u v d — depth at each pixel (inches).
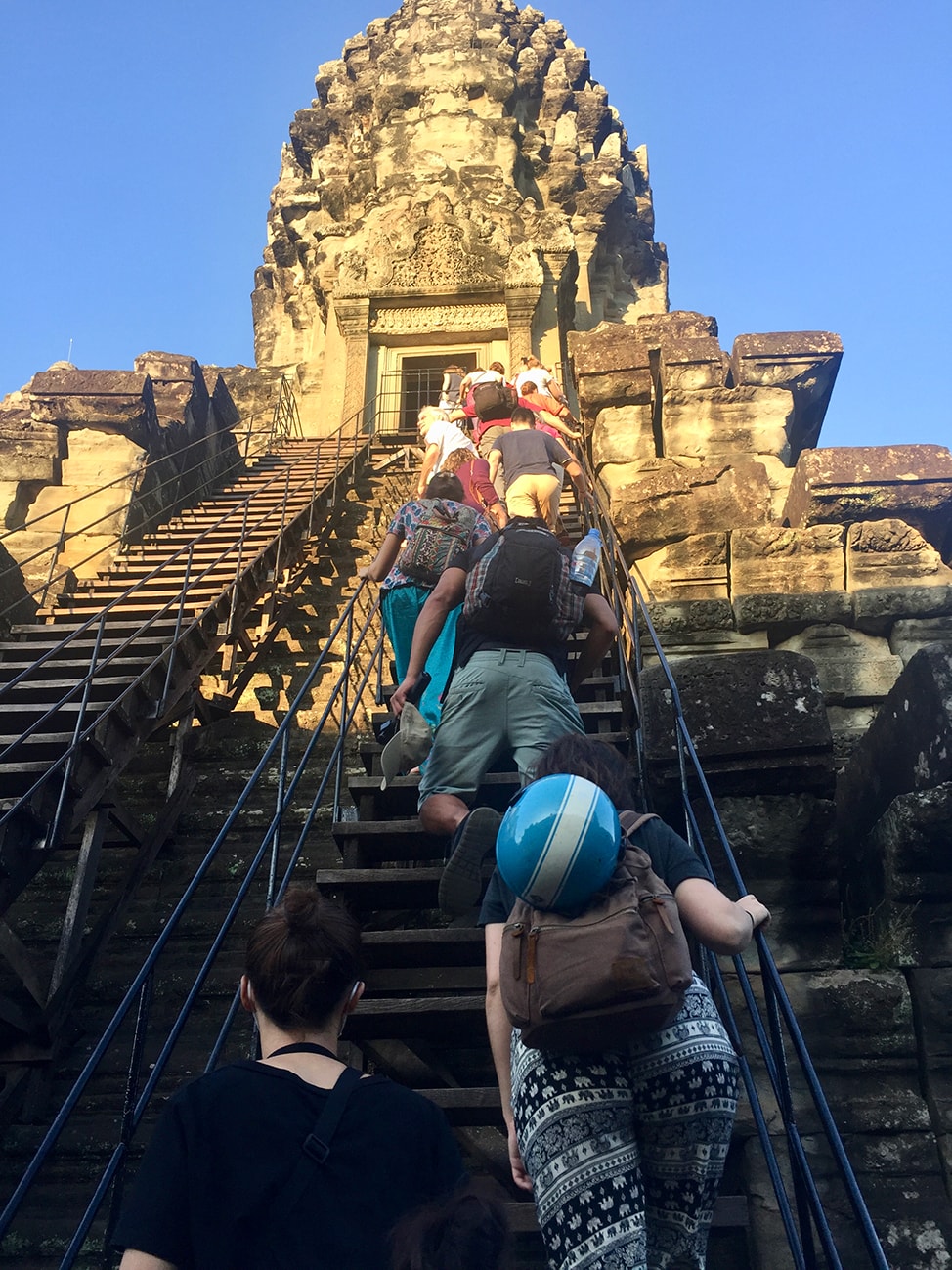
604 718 212.1
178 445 523.5
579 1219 81.7
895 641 268.7
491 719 149.9
